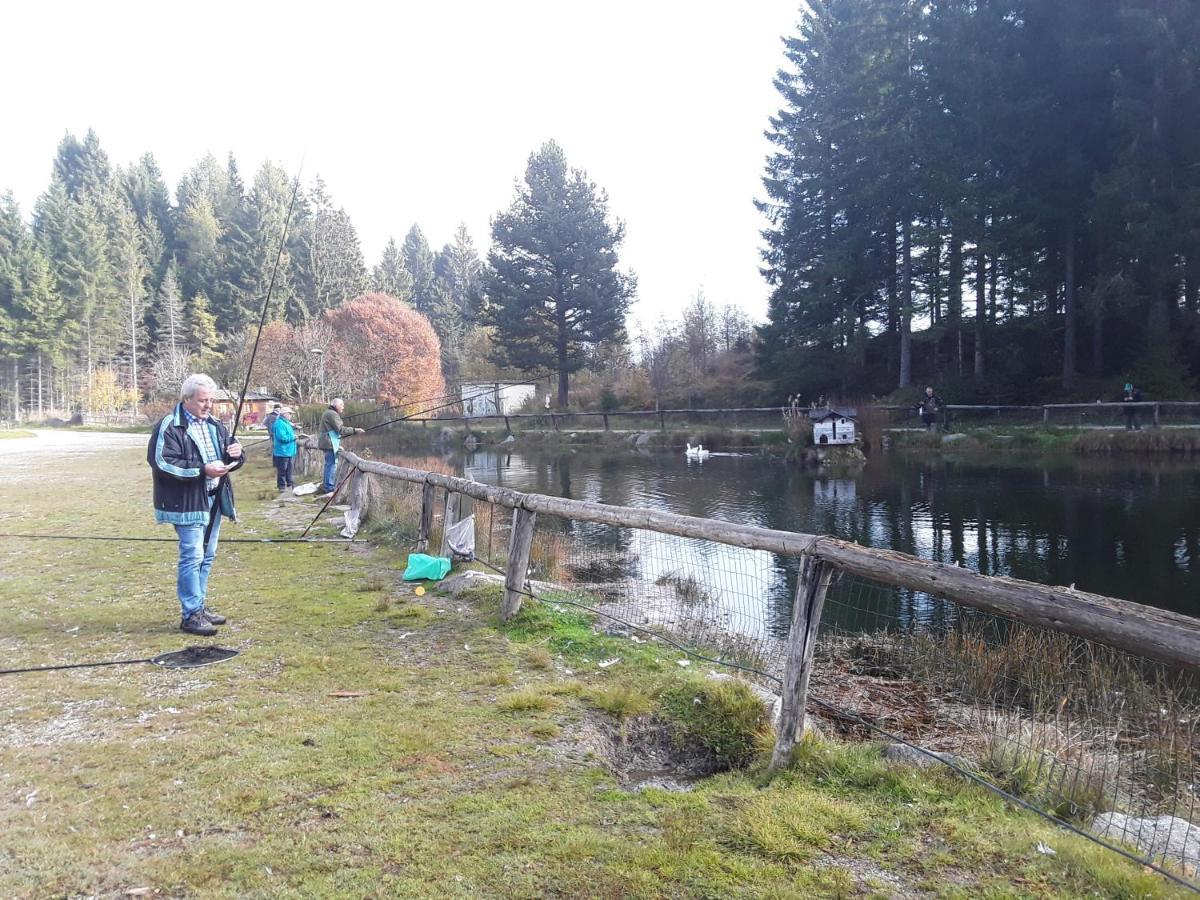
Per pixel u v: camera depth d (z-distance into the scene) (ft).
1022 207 84.64
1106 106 83.10
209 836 8.95
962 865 8.39
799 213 114.62
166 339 219.61
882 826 9.21
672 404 125.39
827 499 49.39
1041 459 66.54
